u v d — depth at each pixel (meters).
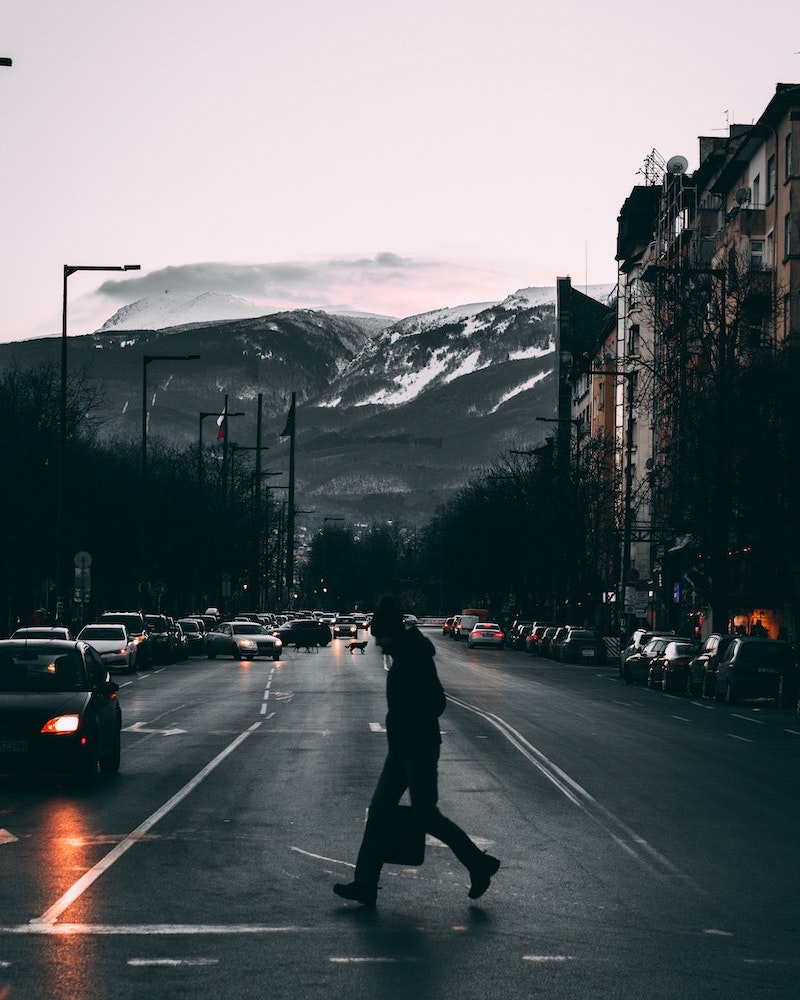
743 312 57.38
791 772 23.75
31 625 56.16
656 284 61.59
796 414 50.34
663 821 17.28
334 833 15.77
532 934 10.88
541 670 69.88
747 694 44.81
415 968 9.73
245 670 63.66
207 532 106.50
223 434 112.19
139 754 24.97
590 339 155.12
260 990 9.09
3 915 11.37
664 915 11.67
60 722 19.52
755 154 72.75
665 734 31.44
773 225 68.56
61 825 16.31
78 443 79.44
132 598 106.75
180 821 16.66
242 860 14.01
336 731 30.17
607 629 110.19
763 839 15.98
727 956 10.25
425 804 11.98
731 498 52.38
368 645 112.56
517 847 15.11
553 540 99.56
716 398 54.56
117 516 86.00
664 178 94.56
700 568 56.28
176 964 9.77
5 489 56.06
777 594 59.69
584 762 24.39
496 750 26.30
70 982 9.27
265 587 160.62
